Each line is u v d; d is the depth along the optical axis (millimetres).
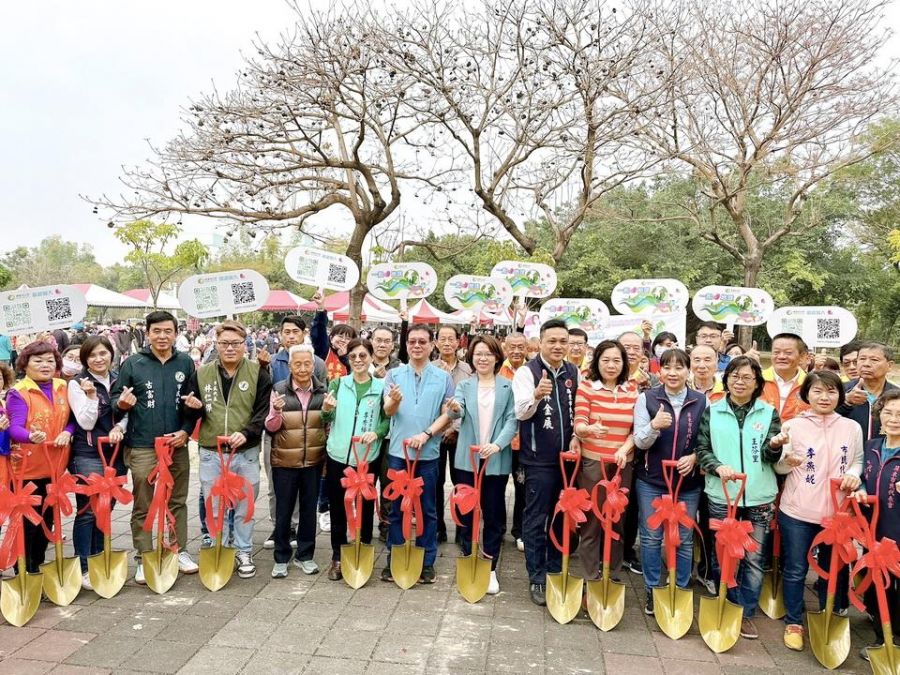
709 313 7492
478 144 10062
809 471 3740
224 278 5734
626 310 7824
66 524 5547
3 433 3939
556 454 4133
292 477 4422
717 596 3953
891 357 4289
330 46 9305
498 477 4398
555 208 17531
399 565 4375
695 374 4590
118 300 22391
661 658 3486
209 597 4094
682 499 4004
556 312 7852
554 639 3654
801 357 4617
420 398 4434
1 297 4965
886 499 3570
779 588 4141
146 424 4301
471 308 7750
